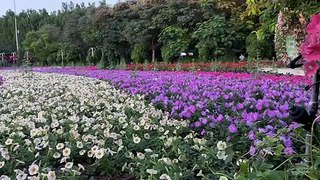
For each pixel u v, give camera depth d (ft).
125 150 8.66
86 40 79.30
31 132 9.39
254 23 49.14
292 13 9.44
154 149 8.86
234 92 15.16
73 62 82.53
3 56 106.11
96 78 32.58
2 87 25.40
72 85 25.64
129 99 16.58
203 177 6.53
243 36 53.62
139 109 13.38
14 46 142.00
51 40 105.09
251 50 47.85
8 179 6.84
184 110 11.75
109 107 14.07
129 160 8.29
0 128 10.47
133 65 51.88
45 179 6.68
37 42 104.17
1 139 10.03
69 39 86.43
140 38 65.67
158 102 14.75
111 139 9.30
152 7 65.21
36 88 24.23
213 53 54.85
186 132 10.47
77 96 18.31
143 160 7.68
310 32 3.79
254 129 8.48
